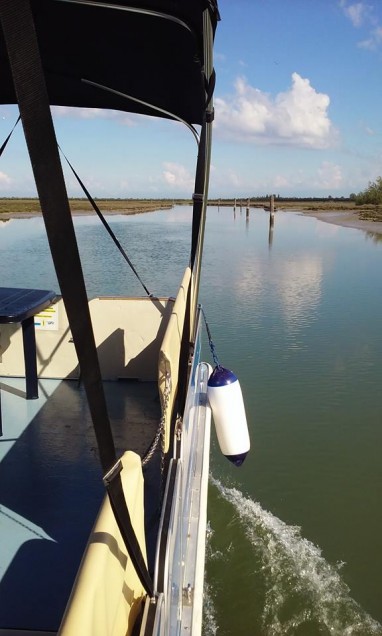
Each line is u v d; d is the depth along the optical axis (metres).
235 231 42.22
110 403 4.55
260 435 6.96
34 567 2.67
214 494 5.66
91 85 3.74
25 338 4.52
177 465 2.13
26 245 28.89
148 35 2.88
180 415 2.52
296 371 9.20
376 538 5.07
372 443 6.73
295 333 11.57
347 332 11.65
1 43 2.85
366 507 5.51
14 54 0.86
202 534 2.88
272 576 4.59
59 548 2.82
